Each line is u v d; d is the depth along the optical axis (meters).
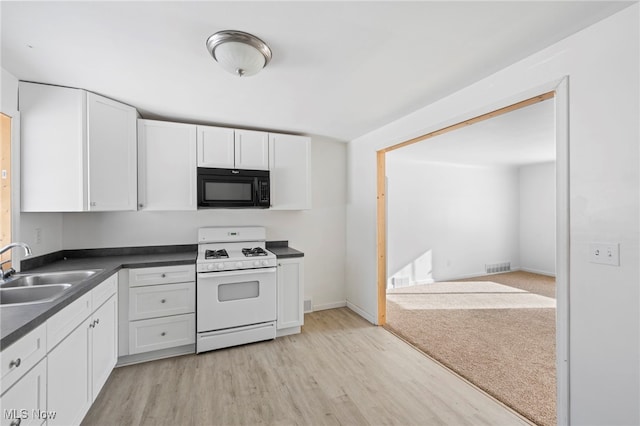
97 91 2.21
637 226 1.30
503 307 3.90
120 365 2.42
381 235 3.32
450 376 2.29
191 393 2.07
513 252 6.09
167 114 2.76
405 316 3.58
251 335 2.78
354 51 1.67
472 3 1.28
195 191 2.85
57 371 1.43
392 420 1.82
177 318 2.55
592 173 1.44
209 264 2.60
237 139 3.04
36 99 2.05
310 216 3.77
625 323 1.33
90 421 1.79
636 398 1.30
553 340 2.91
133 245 2.91
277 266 2.94
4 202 1.92
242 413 1.88
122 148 2.46
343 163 3.97
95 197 2.24
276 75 1.96
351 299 3.85
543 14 1.36
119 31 1.46
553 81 1.59
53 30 1.45
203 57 1.73
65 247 2.66
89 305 1.80
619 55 1.34
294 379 2.24
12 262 1.96
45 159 2.07
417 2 1.27
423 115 2.58
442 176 5.37
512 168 6.07
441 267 5.36
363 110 2.66
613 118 1.36
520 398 2.02
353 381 2.22
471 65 1.84
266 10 1.32
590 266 1.45
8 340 1.07
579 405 1.49
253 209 3.33
